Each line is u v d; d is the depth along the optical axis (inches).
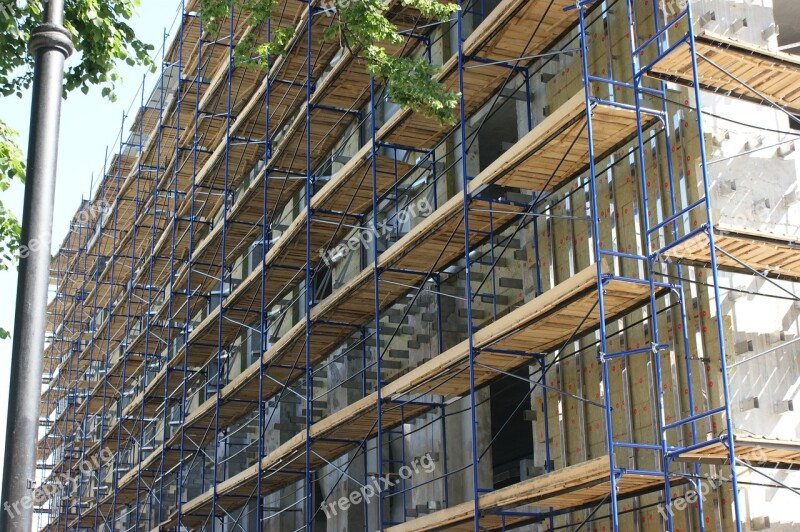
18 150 795.4
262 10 844.0
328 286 1378.0
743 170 703.7
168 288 1825.8
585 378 792.9
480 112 1032.8
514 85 925.8
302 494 1346.0
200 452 1446.9
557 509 769.6
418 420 1055.0
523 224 831.1
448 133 981.8
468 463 967.0
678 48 631.2
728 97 698.8
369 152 991.0
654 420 710.5
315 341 1129.4
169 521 1453.0
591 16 820.6
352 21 781.9
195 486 1638.8
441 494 981.8
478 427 973.2
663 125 676.1
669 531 582.6
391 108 1190.9
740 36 722.8
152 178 1889.8
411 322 1074.1
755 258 642.2
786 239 607.2
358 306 1032.8
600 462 597.3
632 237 755.4
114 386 1978.3
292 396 1368.1
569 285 655.1
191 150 1644.9
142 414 1568.7
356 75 1069.8
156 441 1761.8
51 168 336.8
